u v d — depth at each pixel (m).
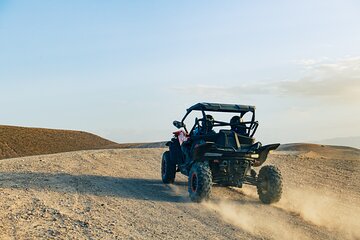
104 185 10.98
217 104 10.19
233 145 9.65
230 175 9.75
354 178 13.66
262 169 9.58
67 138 78.19
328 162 17.98
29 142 69.69
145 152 21.03
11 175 12.03
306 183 12.65
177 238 6.49
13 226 6.71
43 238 6.14
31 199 8.75
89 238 6.26
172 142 11.97
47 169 13.52
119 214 7.90
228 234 6.79
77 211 7.96
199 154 9.46
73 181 11.30
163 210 8.41
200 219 7.78
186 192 10.66
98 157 18.05
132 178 12.75
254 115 10.31
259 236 6.70
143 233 6.70
